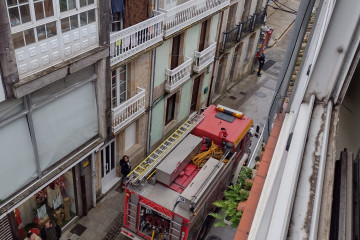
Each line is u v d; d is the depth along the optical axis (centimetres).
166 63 1395
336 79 261
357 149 281
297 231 175
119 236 1257
